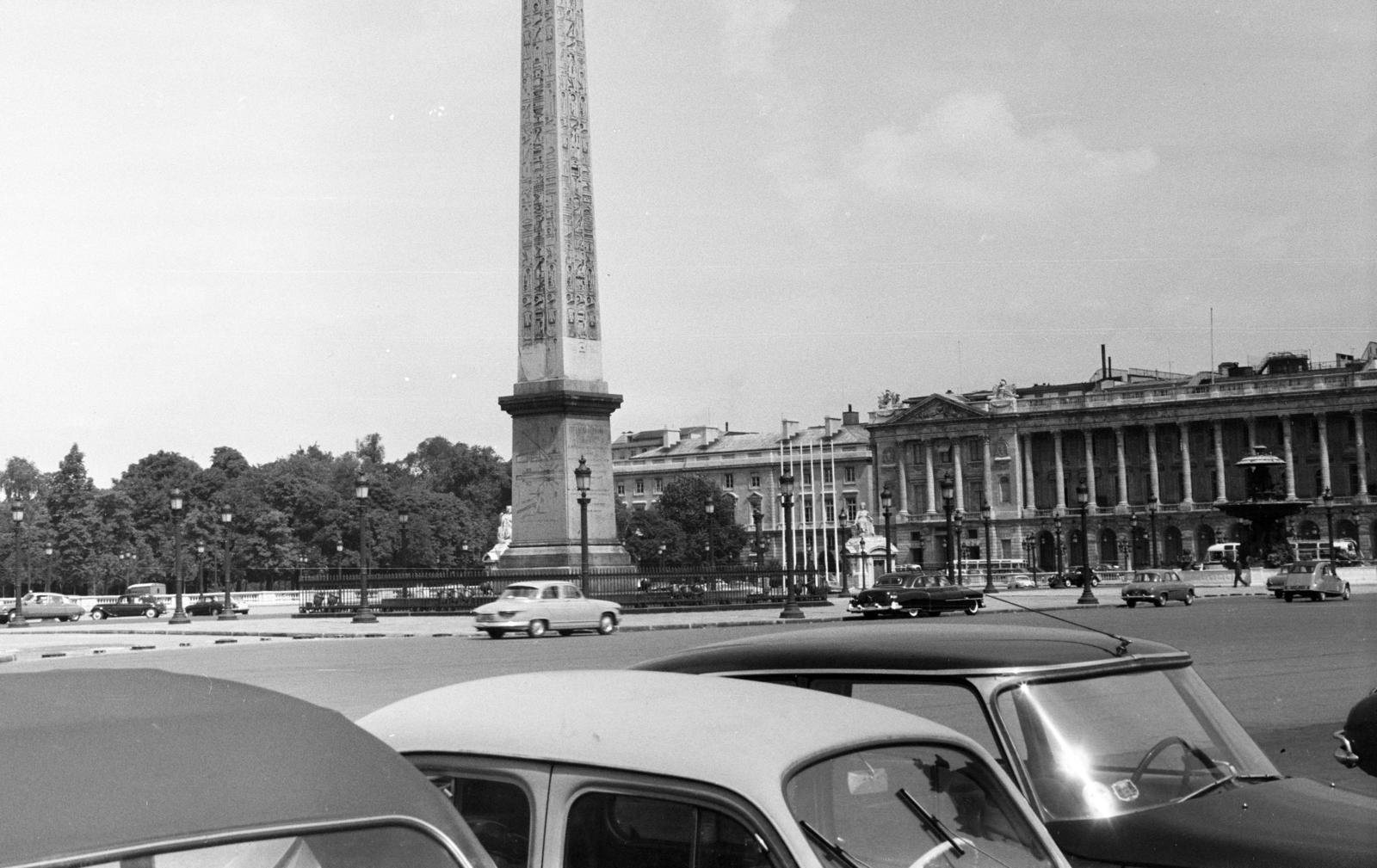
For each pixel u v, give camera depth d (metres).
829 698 4.48
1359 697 19.00
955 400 157.25
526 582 40.88
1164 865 5.43
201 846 2.45
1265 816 5.58
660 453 178.88
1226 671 23.55
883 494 83.31
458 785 4.39
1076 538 153.62
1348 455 142.88
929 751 4.18
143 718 2.80
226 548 67.81
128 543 138.25
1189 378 174.88
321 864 2.64
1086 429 153.12
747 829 3.74
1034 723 5.82
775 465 165.62
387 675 25.12
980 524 156.12
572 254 46.25
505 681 5.04
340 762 2.81
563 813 4.11
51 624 73.56
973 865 4.01
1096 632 6.71
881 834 3.91
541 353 47.16
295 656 32.19
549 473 47.47
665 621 47.38
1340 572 89.88
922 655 6.07
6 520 131.88
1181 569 117.75
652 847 3.92
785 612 50.19
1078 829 5.60
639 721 4.24
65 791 2.45
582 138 45.97
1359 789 10.91
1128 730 5.97
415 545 148.88
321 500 143.25
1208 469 149.88
